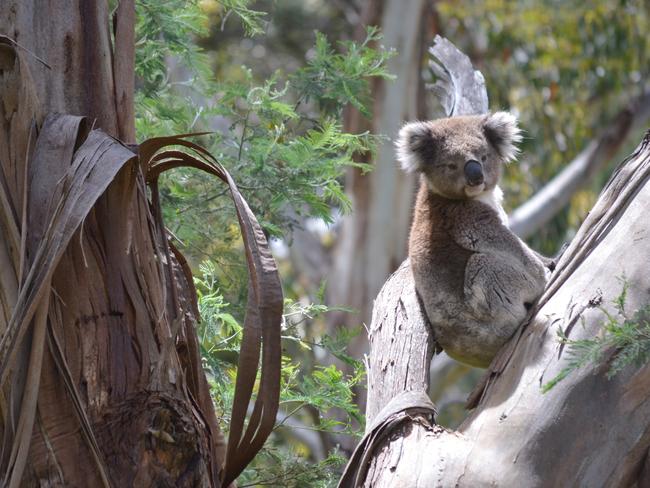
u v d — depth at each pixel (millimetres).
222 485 6684
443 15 26781
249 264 6453
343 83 11578
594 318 7266
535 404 7035
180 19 11242
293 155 10805
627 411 6852
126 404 6117
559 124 28156
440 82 13969
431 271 9773
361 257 25094
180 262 7613
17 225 6137
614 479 6844
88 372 6094
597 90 28531
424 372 8445
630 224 7625
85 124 6445
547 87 27984
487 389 7637
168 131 11398
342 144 11195
